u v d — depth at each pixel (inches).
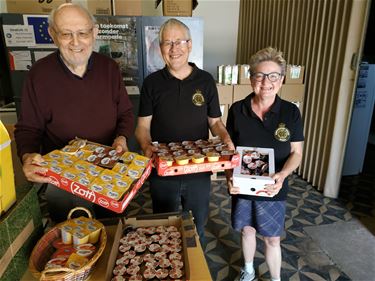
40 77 50.9
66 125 53.5
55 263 35.4
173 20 55.4
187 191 63.4
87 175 39.8
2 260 32.9
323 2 111.7
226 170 58.8
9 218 34.3
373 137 183.0
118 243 40.9
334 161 113.2
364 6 97.0
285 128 57.5
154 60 115.7
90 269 35.8
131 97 117.7
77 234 39.4
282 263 80.9
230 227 97.1
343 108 107.8
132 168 42.2
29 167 40.8
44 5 103.8
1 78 119.9
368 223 100.2
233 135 62.6
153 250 40.4
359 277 76.2
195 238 43.1
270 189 52.2
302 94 123.9
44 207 99.0
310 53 122.2
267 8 154.9
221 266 79.9
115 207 36.3
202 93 60.3
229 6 186.1
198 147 55.5
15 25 102.2
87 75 52.8
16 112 111.7
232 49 195.8
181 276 35.8
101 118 55.3
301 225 98.5
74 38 46.3
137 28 110.9
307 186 126.3
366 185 127.5
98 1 111.7
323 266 80.0
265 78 53.5
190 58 117.0
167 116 59.8
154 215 47.5
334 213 106.1
